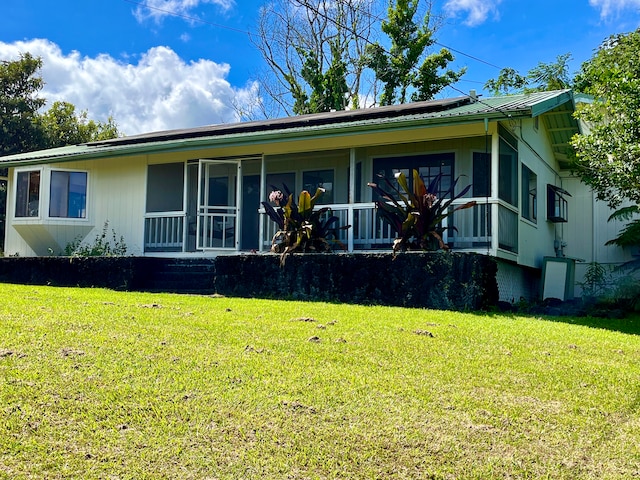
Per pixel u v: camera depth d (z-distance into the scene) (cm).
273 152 1284
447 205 981
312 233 1071
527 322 802
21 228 1468
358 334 634
